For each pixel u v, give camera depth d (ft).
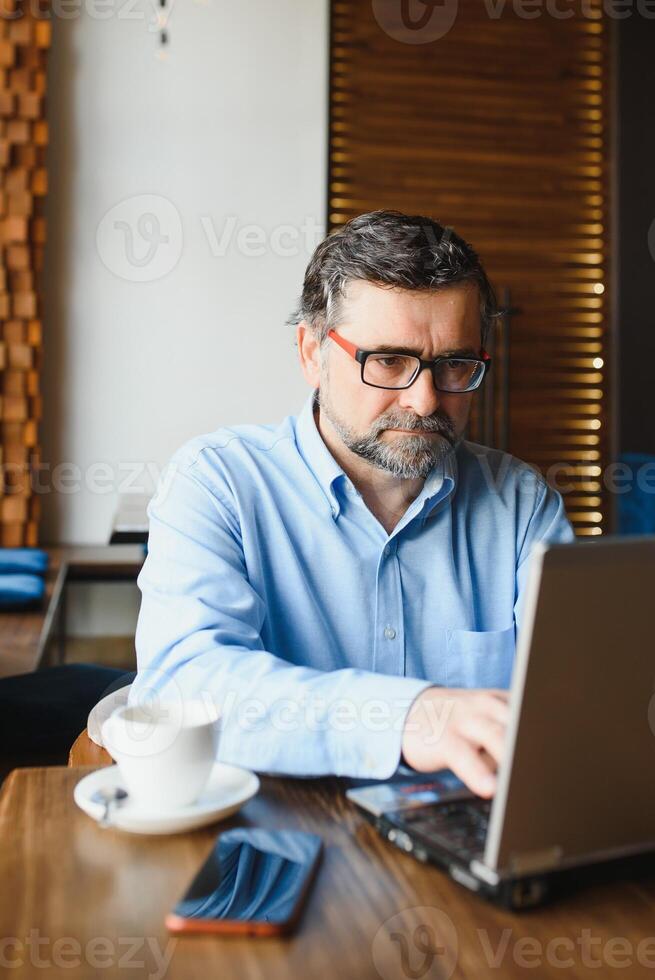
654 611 2.54
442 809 2.96
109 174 15.02
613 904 2.53
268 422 15.40
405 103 16.02
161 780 2.94
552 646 2.41
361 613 4.80
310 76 15.46
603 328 16.76
